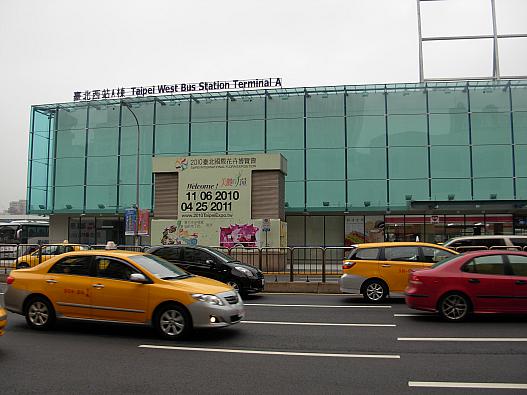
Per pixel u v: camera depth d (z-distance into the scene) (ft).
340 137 111.86
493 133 108.06
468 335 29.94
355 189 110.22
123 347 26.55
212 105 117.39
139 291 28.81
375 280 45.01
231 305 28.71
